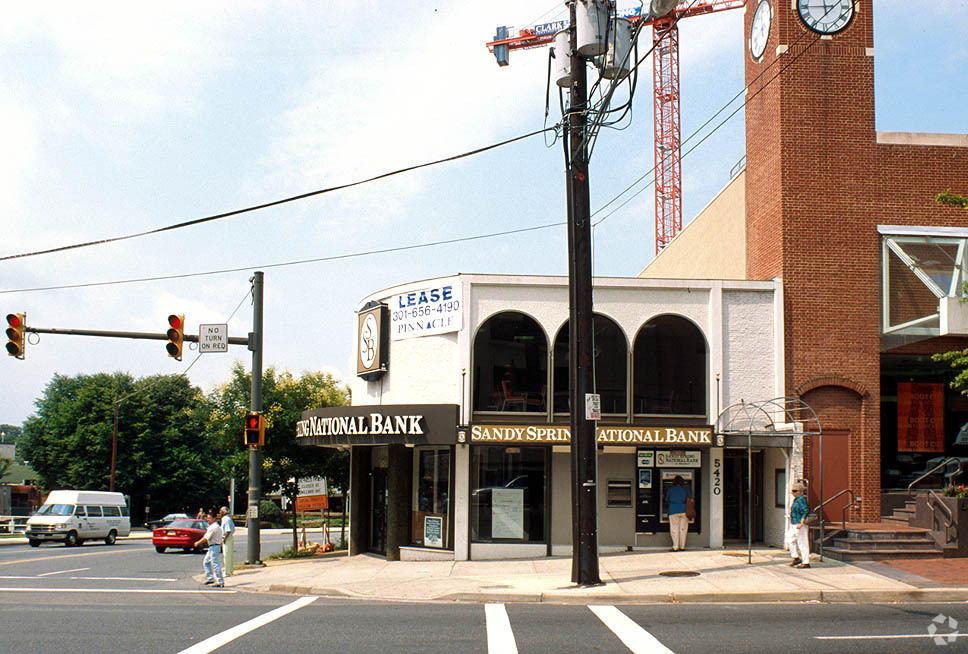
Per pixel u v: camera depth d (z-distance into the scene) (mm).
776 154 22547
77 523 40750
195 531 34438
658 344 21125
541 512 20609
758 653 9609
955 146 22734
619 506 21172
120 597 16141
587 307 15703
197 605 14516
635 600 14234
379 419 20484
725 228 26969
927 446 24109
